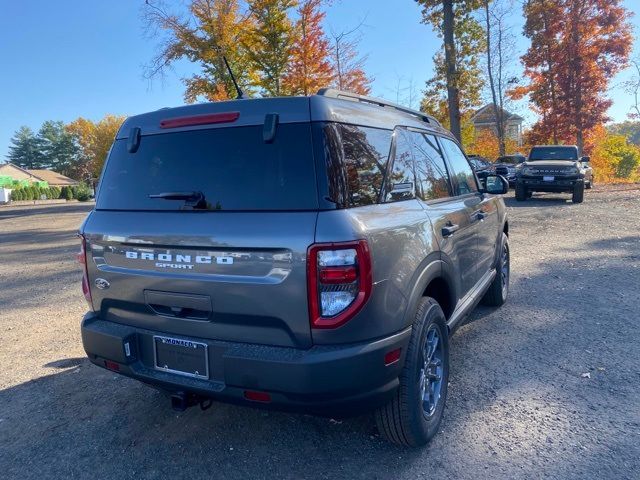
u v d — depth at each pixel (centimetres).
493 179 501
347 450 302
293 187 244
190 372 269
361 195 259
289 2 2252
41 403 380
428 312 293
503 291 564
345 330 235
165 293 271
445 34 2217
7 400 387
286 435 322
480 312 550
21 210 3838
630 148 4031
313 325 234
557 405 341
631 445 292
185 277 262
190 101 2738
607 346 438
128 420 350
